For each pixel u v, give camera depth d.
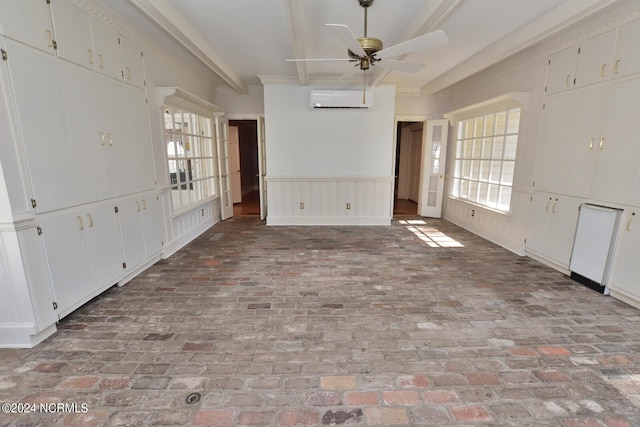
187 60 4.21
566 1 2.63
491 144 4.63
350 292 2.84
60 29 2.20
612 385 1.70
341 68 4.54
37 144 2.01
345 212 5.58
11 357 1.91
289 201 5.52
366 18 2.65
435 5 2.47
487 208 4.61
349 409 1.54
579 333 2.19
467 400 1.60
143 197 3.31
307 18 2.92
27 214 1.93
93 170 2.54
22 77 1.90
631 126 2.53
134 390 1.66
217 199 5.86
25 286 1.93
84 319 2.35
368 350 2.00
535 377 1.76
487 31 3.26
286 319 2.37
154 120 3.54
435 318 2.39
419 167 7.77
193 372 1.79
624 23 2.55
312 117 5.26
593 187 2.90
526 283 3.04
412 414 1.51
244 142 9.52
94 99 2.55
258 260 3.70
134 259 3.14
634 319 2.37
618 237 2.67
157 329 2.23
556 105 3.31
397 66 2.90
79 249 2.38
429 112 6.16
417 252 4.02
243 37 3.44
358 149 5.37
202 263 3.59
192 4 2.67
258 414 1.51
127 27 2.98
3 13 1.78
